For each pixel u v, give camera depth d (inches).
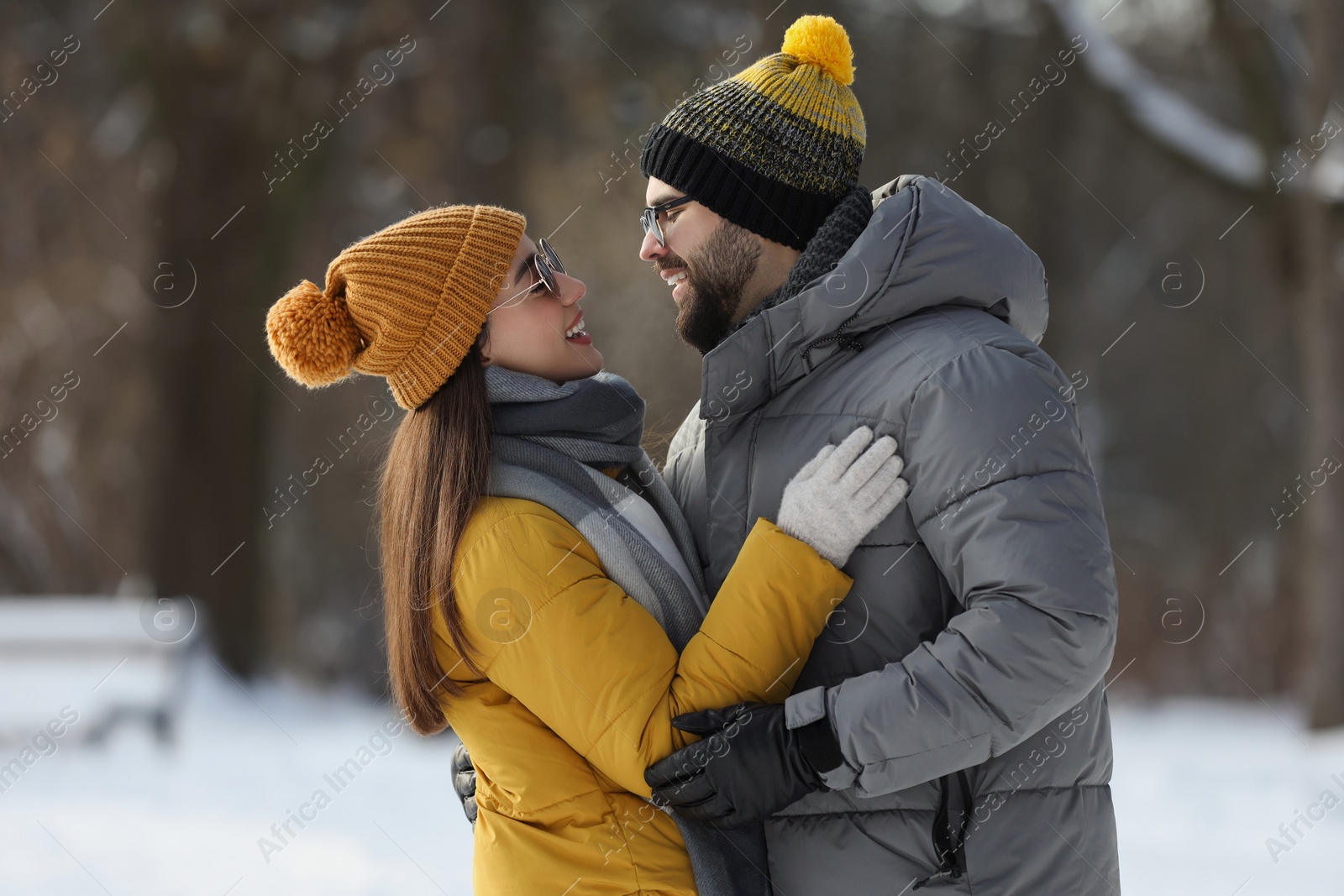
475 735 232.2
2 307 1583.4
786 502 221.6
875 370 225.3
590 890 220.5
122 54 1341.0
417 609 235.1
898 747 203.0
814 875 221.6
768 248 254.5
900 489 216.7
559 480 239.5
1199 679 2064.5
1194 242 2242.9
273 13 1314.0
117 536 1814.7
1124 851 573.3
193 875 481.1
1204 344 2251.5
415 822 584.7
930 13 1542.8
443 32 1401.3
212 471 1315.2
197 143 1296.8
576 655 218.5
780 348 232.5
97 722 804.0
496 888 225.1
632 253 1497.3
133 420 1723.7
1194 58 1915.6
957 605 220.4
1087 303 2293.3
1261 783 719.7
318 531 1935.3
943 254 225.9
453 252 243.4
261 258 1326.3
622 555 231.3
